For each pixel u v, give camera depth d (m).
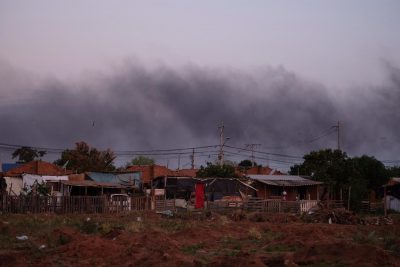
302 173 89.44
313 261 22.56
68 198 58.94
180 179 78.75
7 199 55.66
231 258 20.19
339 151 86.31
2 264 21.95
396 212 73.00
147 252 23.83
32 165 82.38
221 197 77.50
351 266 21.09
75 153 105.50
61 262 22.47
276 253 26.98
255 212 60.00
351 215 52.12
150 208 66.31
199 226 40.28
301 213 58.81
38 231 34.69
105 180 75.88
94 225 36.50
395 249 27.78
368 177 91.31
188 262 21.52
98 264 22.38
